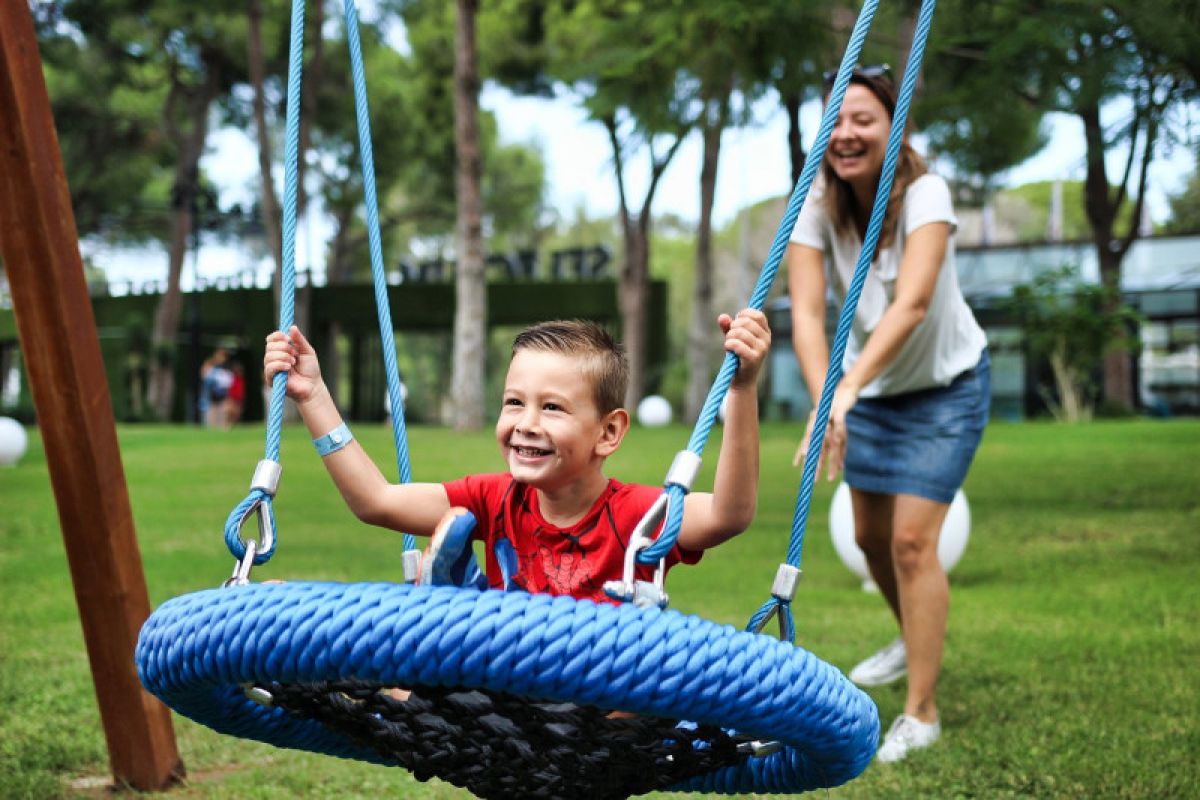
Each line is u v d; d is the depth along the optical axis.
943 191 3.47
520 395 2.05
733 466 2.00
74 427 3.19
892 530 3.79
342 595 1.59
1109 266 19.92
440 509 2.30
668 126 12.39
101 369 3.26
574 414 2.04
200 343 34.19
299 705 1.91
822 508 9.71
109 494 3.24
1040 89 8.34
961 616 5.44
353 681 1.77
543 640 1.52
